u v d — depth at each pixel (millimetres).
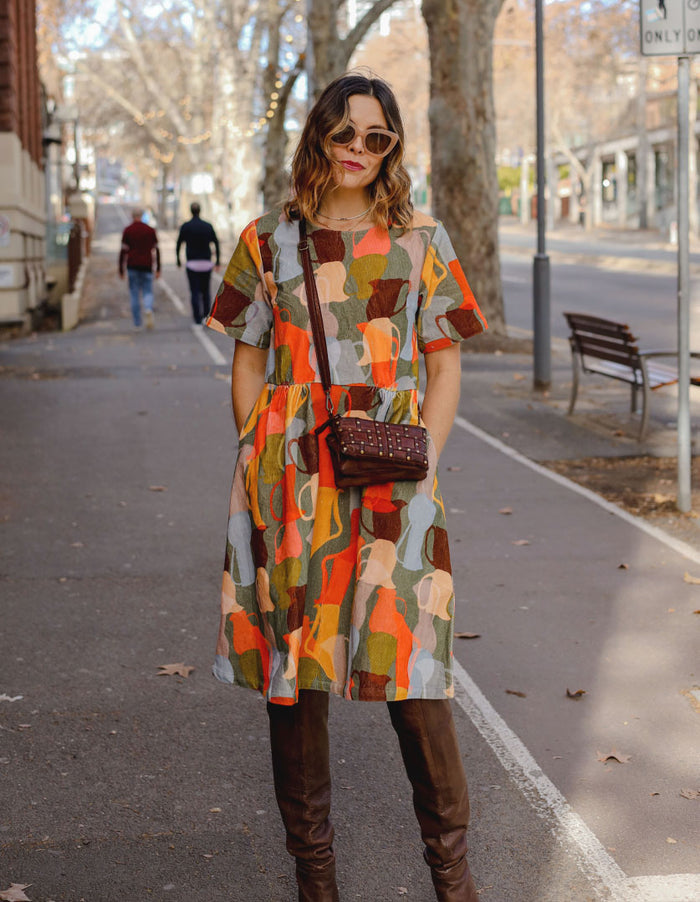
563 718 4363
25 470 8680
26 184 20391
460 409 11438
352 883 3273
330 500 2795
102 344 16688
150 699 4555
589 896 3189
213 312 2961
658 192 67062
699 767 3969
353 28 21266
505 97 68500
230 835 3525
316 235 2826
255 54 41438
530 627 5367
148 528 7109
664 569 6254
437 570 2814
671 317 22203
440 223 2904
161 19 47156
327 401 2793
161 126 56594
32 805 3699
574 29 54375
